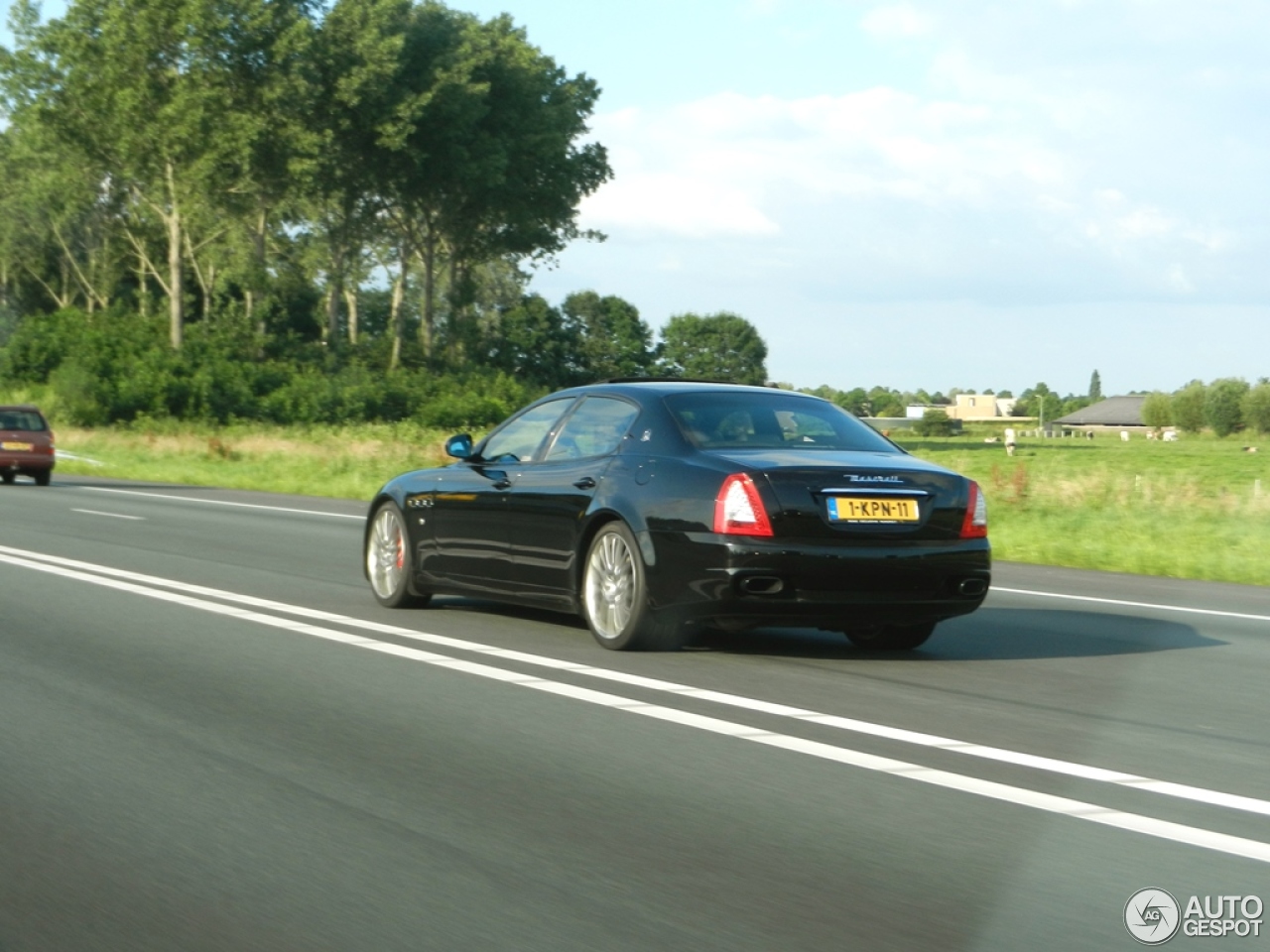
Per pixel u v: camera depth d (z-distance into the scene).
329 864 5.21
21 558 16.42
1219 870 5.16
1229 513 26.12
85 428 74.06
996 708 8.19
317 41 82.56
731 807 5.98
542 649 10.14
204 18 77.19
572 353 122.94
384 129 84.94
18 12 79.81
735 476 9.34
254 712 7.92
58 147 83.56
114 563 16.02
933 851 5.37
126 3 78.44
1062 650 10.74
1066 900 4.82
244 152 78.12
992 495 28.78
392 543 12.37
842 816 5.85
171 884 5.00
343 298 128.75
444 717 7.79
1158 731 7.62
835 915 4.66
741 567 9.17
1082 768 6.70
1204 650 10.88
